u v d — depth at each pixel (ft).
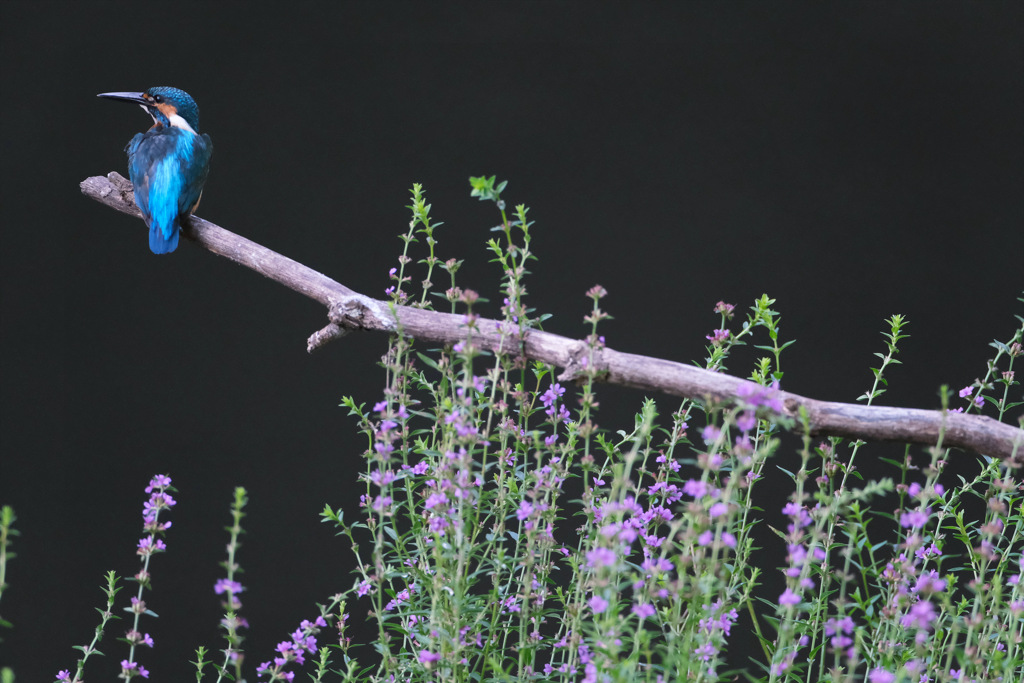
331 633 27.73
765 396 10.13
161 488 12.22
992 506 11.51
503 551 12.30
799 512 9.96
